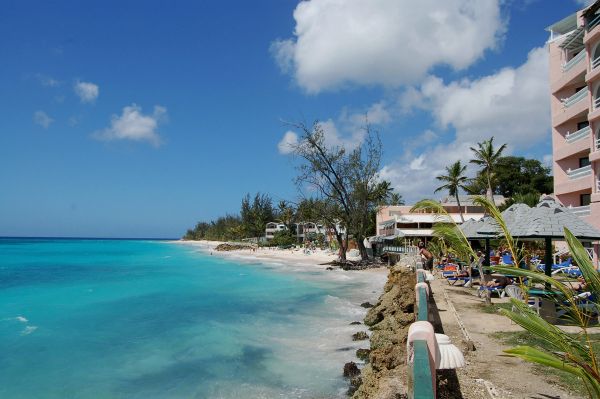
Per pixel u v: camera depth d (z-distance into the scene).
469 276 17.67
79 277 34.25
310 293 23.80
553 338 4.09
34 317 17.30
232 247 96.44
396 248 40.44
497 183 62.34
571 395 5.95
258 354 11.60
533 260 21.36
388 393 6.24
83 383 9.65
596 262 24.09
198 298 22.12
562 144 31.31
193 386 9.36
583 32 27.70
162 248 109.00
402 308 13.45
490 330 9.74
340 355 11.34
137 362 11.12
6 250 83.06
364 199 46.31
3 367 10.76
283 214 98.31
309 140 45.91
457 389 6.21
